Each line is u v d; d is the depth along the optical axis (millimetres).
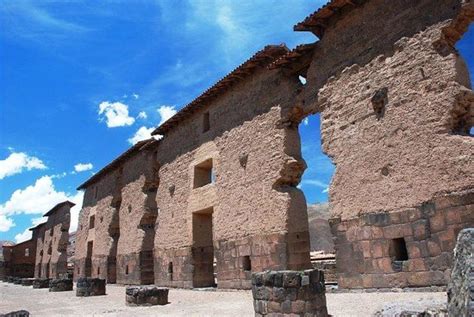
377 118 11641
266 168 15672
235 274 16531
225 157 18391
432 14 10695
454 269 4184
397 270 10562
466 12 10102
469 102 10062
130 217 27828
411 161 10609
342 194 12266
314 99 13922
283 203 14617
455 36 10570
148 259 25562
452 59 10211
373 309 8320
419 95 10672
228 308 11133
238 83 18250
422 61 10734
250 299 12836
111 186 32438
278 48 15680
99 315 11977
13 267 55219
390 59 11562
